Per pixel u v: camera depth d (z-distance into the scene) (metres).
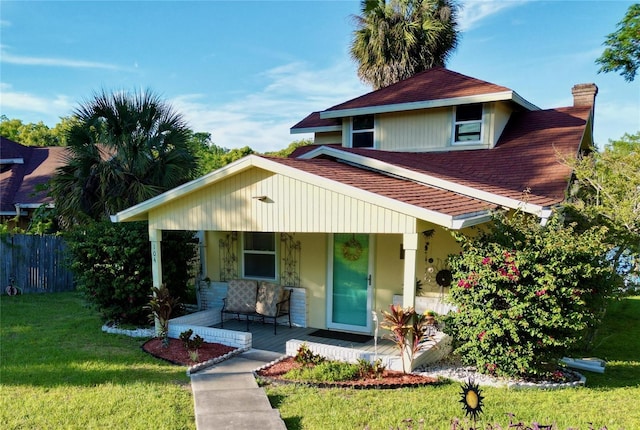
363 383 6.29
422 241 8.98
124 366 7.28
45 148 22.81
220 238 11.28
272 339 9.00
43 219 16.20
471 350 6.61
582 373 7.08
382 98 14.45
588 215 8.68
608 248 6.95
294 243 10.17
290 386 6.30
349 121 14.95
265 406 5.49
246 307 9.91
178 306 10.33
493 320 6.31
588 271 6.16
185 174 13.95
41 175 20.44
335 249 9.71
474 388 4.16
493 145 12.45
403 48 25.47
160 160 13.67
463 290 6.56
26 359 7.57
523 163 10.97
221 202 8.34
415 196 7.27
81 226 11.63
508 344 6.33
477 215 7.05
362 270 9.46
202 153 37.25
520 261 6.08
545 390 6.19
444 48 25.94
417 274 9.05
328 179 7.08
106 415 5.39
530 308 6.14
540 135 12.41
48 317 10.87
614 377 6.90
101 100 13.27
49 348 8.24
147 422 5.20
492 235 6.79
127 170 13.23
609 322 10.80
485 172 10.84
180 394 6.06
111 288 9.61
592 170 9.55
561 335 6.23
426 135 13.49
